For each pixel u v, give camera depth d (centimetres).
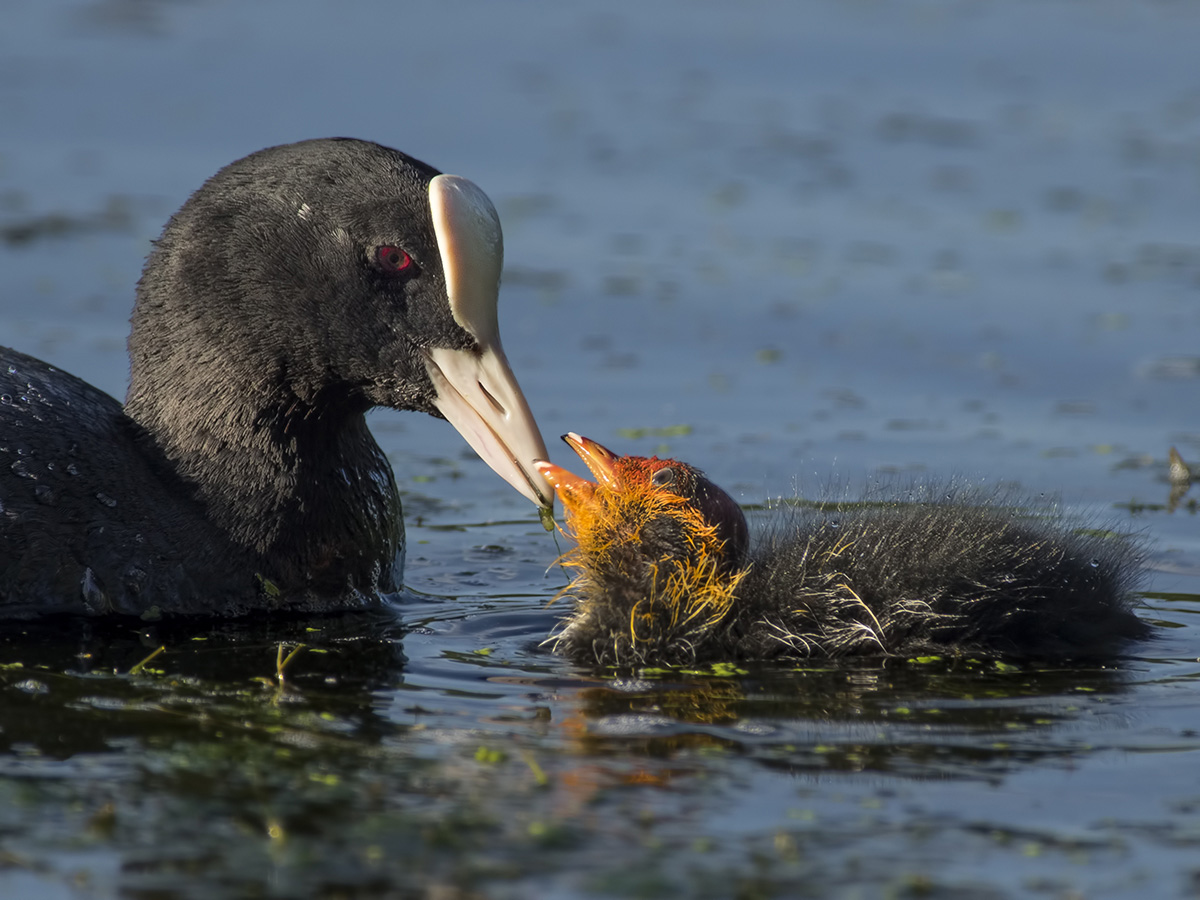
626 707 887
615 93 3025
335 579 1144
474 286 1102
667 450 1544
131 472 1102
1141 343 1861
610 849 700
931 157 2667
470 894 661
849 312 1973
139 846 700
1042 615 1010
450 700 900
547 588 1198
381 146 1132
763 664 979
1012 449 1552
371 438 1202
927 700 902
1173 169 2572
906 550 1034
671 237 2275
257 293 1112
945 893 669
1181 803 756
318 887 666
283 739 827
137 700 891
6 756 799
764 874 681
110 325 1866
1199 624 1077
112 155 2523
